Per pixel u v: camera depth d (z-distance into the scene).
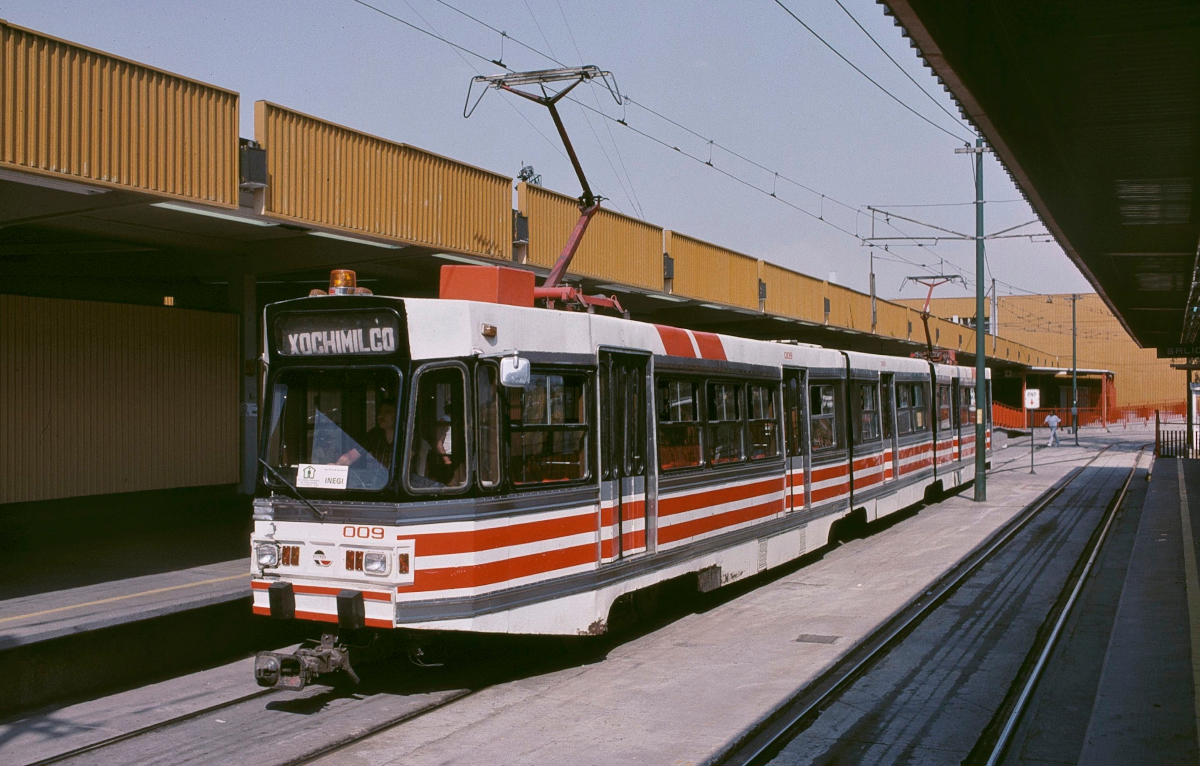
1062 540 17.95
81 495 12.50
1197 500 23.31
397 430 8.22
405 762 6.93
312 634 10.73
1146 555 15.52
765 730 7.70
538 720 7.86
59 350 12.33
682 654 10.02
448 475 8.30
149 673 9.13
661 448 10.83
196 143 10.81
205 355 14.12
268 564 8.54
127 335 13.11
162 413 13.52
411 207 13.85
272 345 8.84
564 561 9.21
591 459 9.66
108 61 9.95
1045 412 73.50
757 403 13.27
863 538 18.23
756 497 12.98
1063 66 12.85
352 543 8.22
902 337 37.50
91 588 9.78
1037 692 8.70
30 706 8.20
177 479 13.69
